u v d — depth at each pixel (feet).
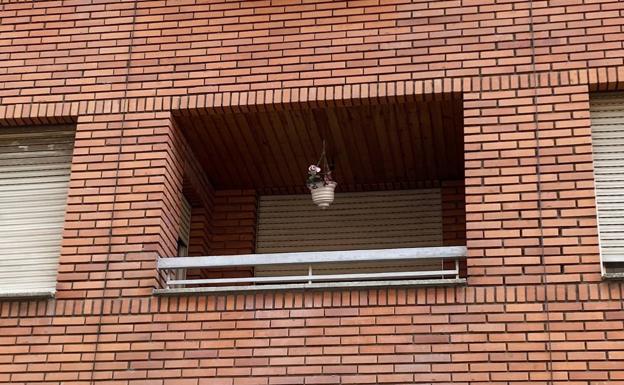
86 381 28.94
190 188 35.29
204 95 32.22
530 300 28.02
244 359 28.71
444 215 36.73
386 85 31.32
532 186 29.37
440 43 31.60
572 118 29.96
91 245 30.73
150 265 30.25
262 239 37.70
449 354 27.84
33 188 32.65
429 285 28.68
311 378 28.22
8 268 31.53
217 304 29.45
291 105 31.78
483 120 30.35
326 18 32.63
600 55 30.53
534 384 27.12
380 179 37.17
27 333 29.71
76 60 33.32
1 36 33.99
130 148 31.94
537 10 31.45
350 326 28.60
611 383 26.84
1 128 33.40
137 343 29.25
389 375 27.89
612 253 28.86
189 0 33.65
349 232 37.37
